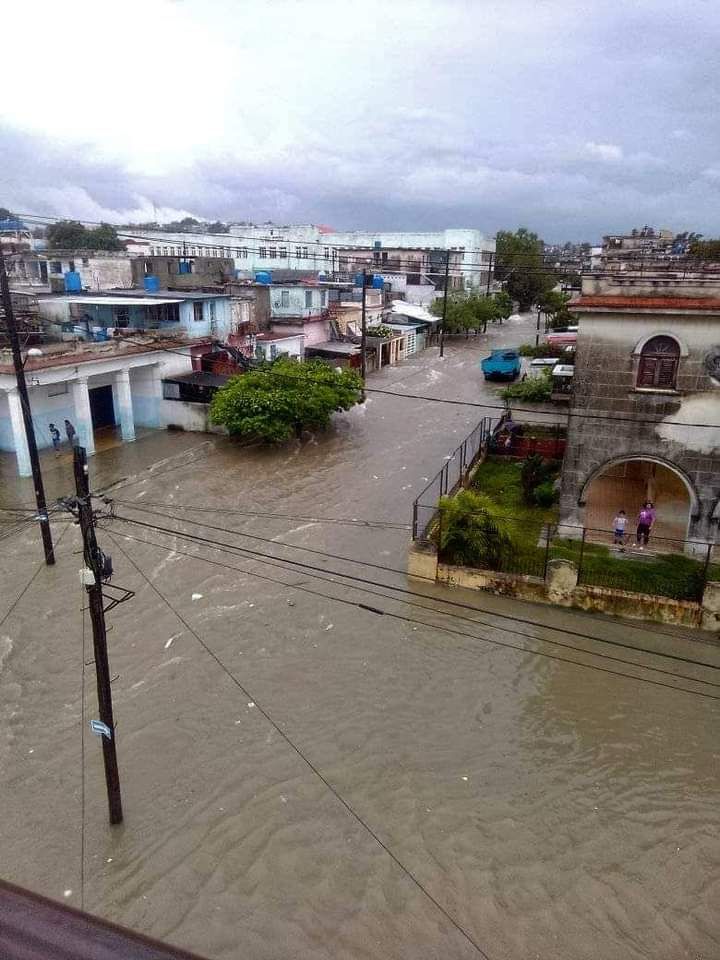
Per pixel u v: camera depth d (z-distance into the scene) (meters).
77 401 27.41
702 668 14.96
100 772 12.04
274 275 60.69
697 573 17.30
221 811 11.34
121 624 16.17
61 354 26.31
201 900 9.95
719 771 12.43
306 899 9.98
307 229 77.94
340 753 12.56
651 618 16.39
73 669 14.62
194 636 15.75
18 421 24.75
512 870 10.48
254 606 16.97
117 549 19.80
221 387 30.61
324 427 32.44
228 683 14.26
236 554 19.66
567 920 9.78
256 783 11.88
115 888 10.07
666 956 9.33
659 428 17.92
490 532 17.97
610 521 20.66
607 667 15.00
